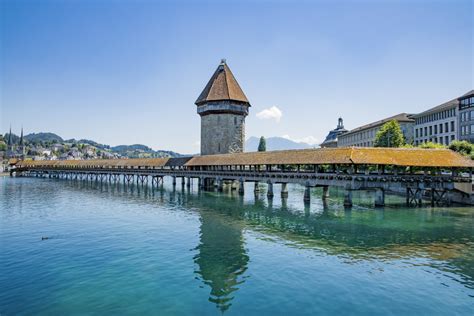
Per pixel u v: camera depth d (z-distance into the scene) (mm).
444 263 17281
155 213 32281
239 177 47031
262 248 20000
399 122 77750
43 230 24734
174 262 17484
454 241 21391
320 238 22281
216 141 63031
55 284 14656
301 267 16719
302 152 39281
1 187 63219
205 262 17500
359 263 17297
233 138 63750
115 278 15320
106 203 39719
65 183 74750
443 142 65750
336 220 28141
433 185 33625
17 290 14047
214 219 28984
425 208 33438
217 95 62844
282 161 39938
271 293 13734
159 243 21125
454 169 35625
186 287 14320
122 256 18469
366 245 20594
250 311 12242
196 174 54844
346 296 13438
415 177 33188
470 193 34062
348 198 33156
